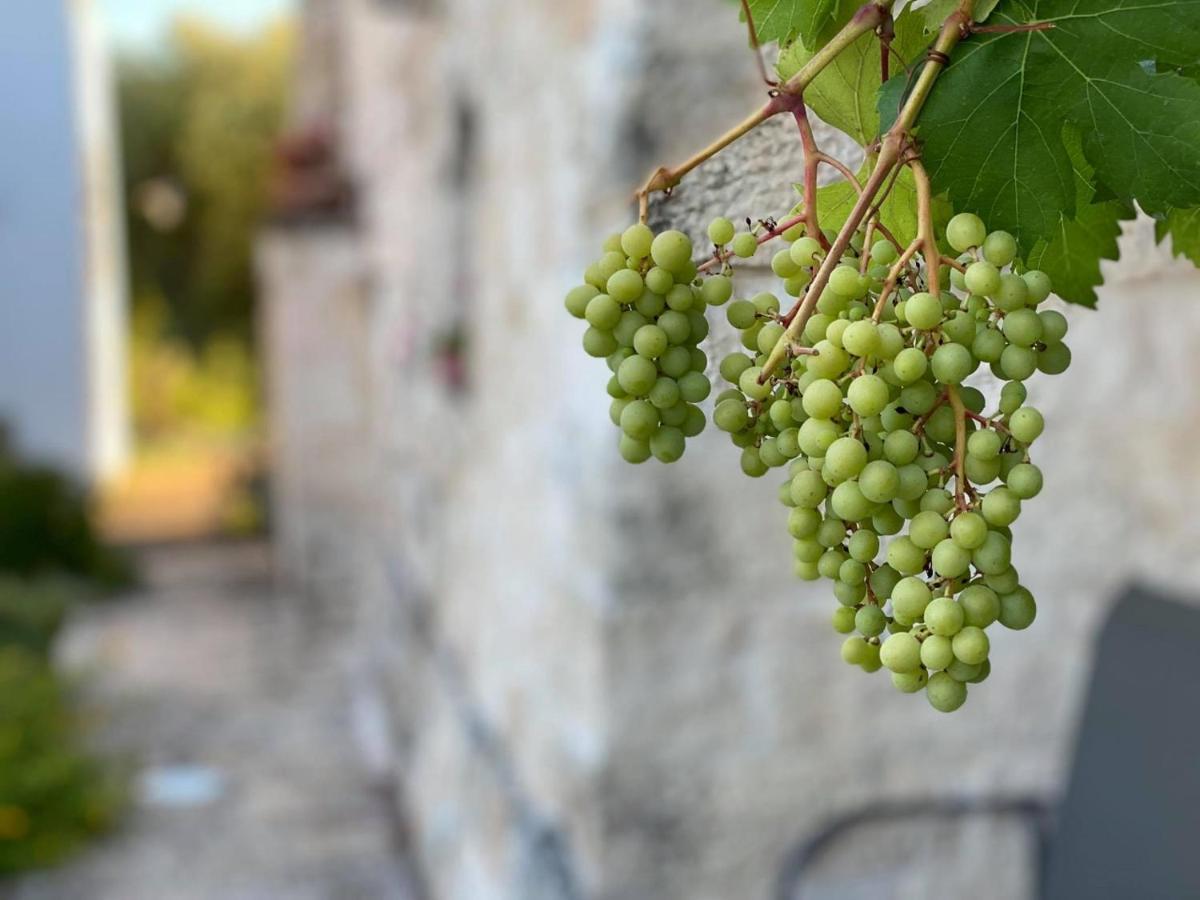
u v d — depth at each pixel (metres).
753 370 0.59
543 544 2.97
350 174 8.51
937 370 0.54
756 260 0.70
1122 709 2.29
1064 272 0.70
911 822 2.74
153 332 22.08
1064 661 2.79
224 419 22.69
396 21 5.81
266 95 21.22
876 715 2.68
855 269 0.59
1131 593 2.42
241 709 7.01
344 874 4.76
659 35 2.23
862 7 0.61
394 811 5.36
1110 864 2.23
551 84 2.86
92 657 8.13
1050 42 0.57
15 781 5.07
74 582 10.17
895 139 0.57
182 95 21.53
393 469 6.48
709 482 2.50
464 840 3.74
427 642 5.04
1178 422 2.60
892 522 0.57
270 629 9.01
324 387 8.54
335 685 7.48
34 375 12.46
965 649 0.53
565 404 2.72
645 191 0.63
